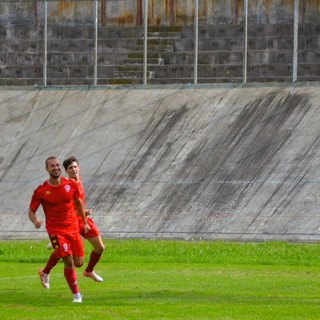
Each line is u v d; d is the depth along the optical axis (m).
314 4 133.25
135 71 138.00
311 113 111.12
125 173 106.69
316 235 90.69
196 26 123.62
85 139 114.50
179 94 120.56
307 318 39.38
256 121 111.69
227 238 92.31
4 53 141.75
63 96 124.69
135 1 139.62
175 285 52.31
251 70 134.12
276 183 100.00
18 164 111.75
